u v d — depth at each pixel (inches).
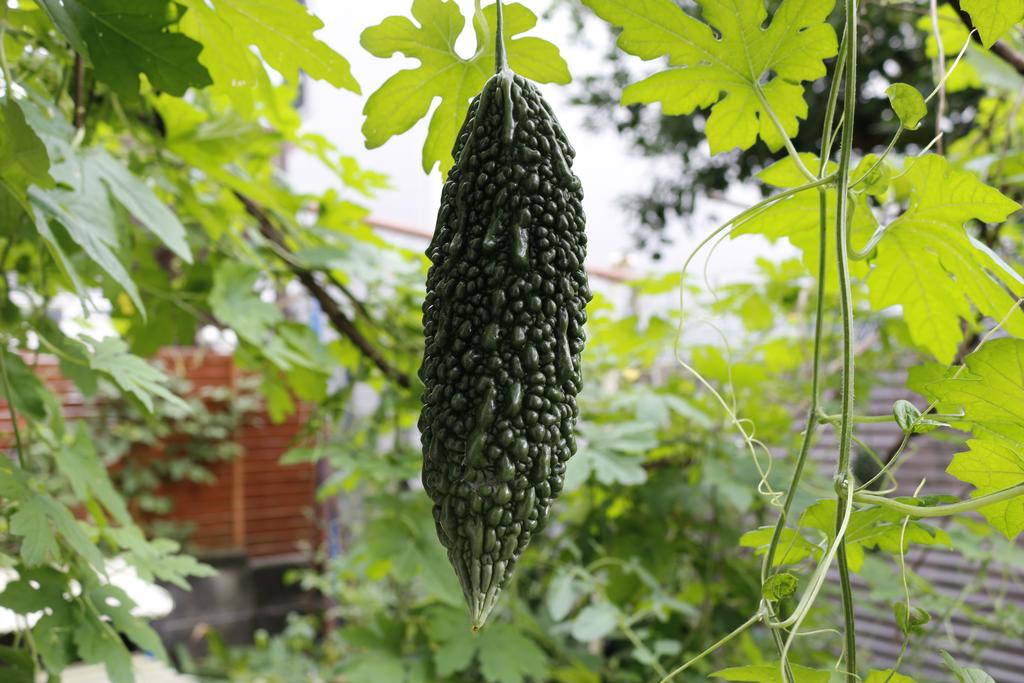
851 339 23.8
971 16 24.3
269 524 162.9
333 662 94.4
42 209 29.4
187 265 51.1
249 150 49.5
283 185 58.9
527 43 26.2
